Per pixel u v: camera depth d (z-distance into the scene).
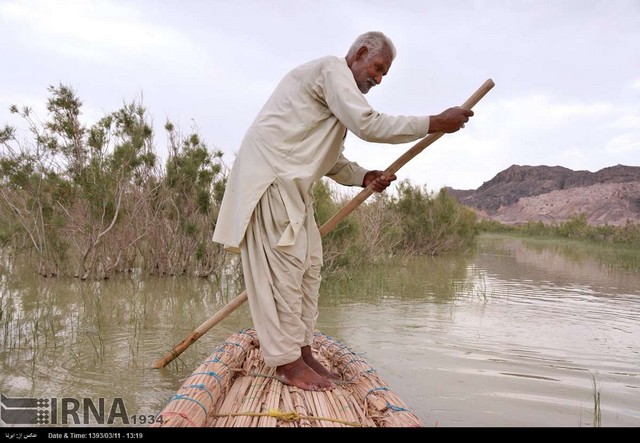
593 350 3.95
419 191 14.40
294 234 2.36
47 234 7.53
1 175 7.50
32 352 3.54
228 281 7.43
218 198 7.85
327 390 2.31
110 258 7.58
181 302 5.66
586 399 2.89
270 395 2.21
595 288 7.71
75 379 3.01
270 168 2.43
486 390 3.00
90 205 7.18
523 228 35.44
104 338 3.98
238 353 2.67
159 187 7.89
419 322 4.85
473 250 16.33
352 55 2.60
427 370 3.36
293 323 2.37
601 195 75.19
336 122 2.51
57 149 7.50
